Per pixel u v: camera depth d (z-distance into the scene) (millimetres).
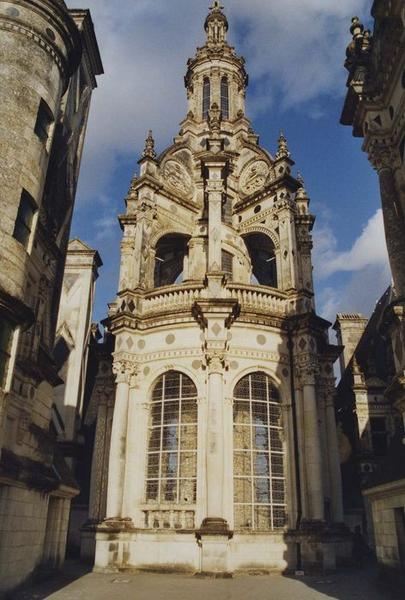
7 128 15062
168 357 24891
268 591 16625
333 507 26172
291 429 24391
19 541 15430
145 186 30344
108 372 28984
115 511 22578
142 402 24781
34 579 16984
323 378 28312
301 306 26625
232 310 24500
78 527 32406
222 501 21719
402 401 13625
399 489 15516
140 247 28766
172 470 23219
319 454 23547
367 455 33250
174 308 25766
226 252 32906
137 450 24000
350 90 18016
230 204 34125
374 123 16781
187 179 35031
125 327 25719
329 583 18578
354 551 25828
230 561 21172
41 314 18875
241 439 23656
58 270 21297
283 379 25188
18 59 16016
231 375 24297
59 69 17828
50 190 19266
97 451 27688
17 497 15203
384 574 17328
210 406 22922
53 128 17297
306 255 31219
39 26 16891
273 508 22953
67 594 15500
